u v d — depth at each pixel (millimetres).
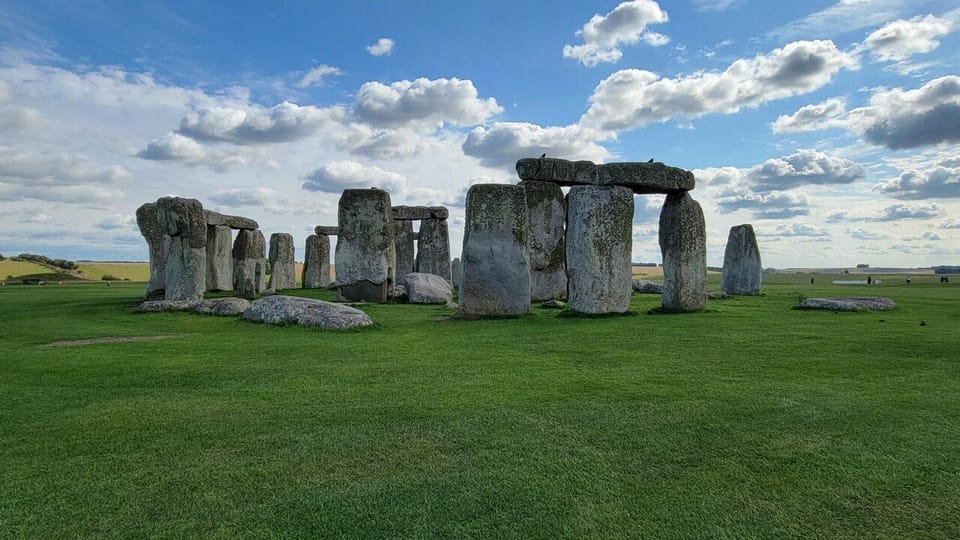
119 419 5945
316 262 32062
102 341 11008
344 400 6625
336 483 4480
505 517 3988
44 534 3779
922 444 5164
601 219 14148
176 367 8430
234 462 4855
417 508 4105
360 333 11805
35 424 5793
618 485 4441
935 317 13773
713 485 4434
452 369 8258
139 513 4043
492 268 14398
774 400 6488
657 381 7430
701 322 12844
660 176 14672
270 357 9203
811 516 3998
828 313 14695
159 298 19734
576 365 8492
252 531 3826
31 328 12898
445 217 30000
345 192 20031
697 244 15297
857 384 7188
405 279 21281
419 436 5445
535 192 20562
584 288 14219
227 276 27688
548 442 5281
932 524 3889
